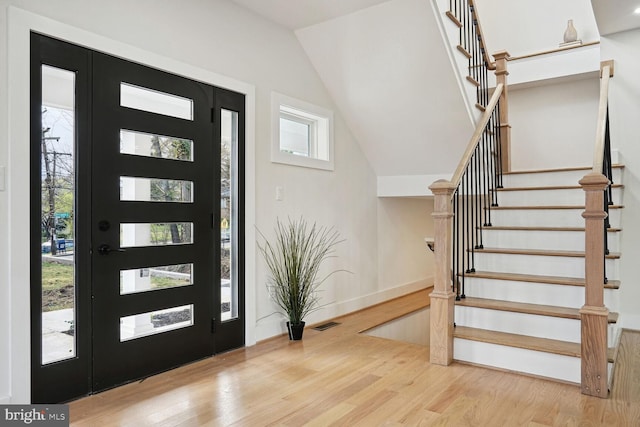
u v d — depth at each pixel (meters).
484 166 4.00
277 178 3.89
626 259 4.05
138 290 2.86
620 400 2.45
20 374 2.27
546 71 4.93
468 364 3.04
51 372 2.40
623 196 4.07
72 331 2.52
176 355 3.06
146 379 2.83
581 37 5.22
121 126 2.75
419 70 3.86
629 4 3.57
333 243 4.57
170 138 3.06
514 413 2.31
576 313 2.87
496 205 4.20
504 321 3.11
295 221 4.08
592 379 2.51
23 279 2.29
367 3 3.50
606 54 4.23
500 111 4.52
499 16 5.71
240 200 3.54
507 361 2.90
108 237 2.69
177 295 3.08
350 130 4.81
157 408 2.39
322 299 4.42
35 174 2.35
